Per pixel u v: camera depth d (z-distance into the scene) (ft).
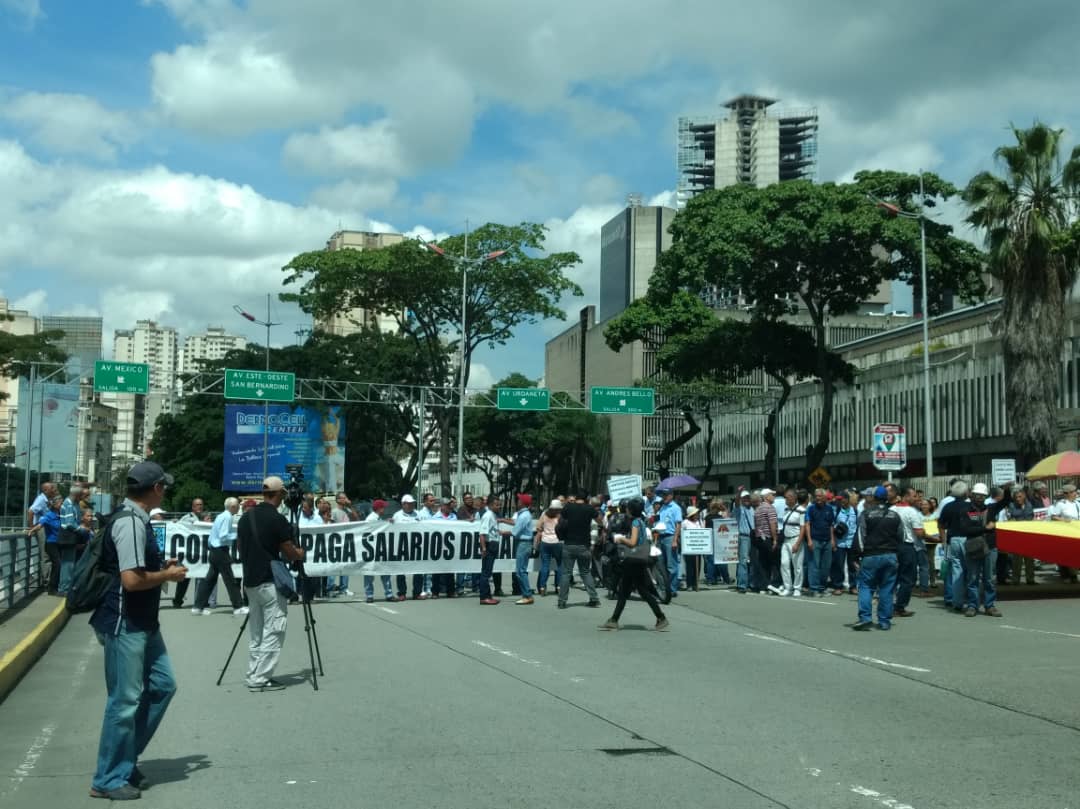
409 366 198.08
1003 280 95.25
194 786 23.50
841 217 122.42
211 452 204.64
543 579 74.84
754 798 22.25
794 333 142.20
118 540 22.68
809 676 37.78
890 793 22.59
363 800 22.22
